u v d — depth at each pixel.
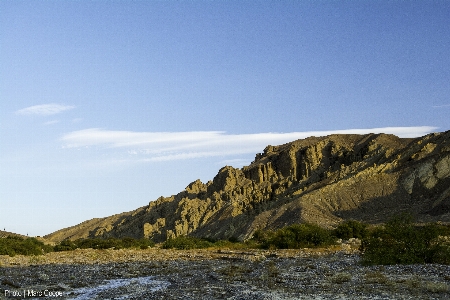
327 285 30.67
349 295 27.23
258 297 27.45
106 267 49.09
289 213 171.50
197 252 74.44
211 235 198.12
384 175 194.62
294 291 29.14
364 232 88.56
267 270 40.44
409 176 187.62
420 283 29.58
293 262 46.38
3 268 48.38
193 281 36.25
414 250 39.97
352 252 56.69
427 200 170.75
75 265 51.88
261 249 74.62
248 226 176.00
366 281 31.33
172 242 93.19
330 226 146.50
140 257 64.19
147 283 36.78
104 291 32.66
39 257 62.50
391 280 31.52
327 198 183.25
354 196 183.25
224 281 34.84
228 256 60.66
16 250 73.19
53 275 41.97
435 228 41.88
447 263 38.97
